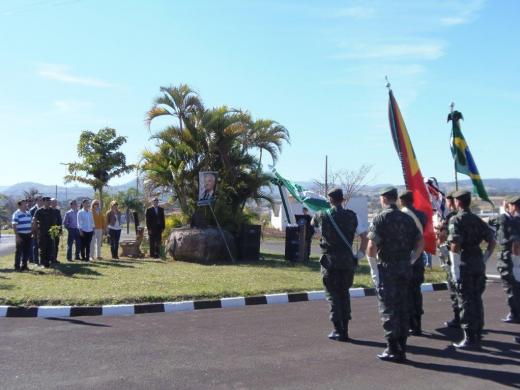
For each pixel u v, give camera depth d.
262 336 7.69
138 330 7.97
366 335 7.84
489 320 9.02
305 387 5.55
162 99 19.05
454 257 7.06
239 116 19.45
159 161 19.31
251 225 17.84
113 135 26.75
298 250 17.39
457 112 11.24
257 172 20.31
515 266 7.96
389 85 10.96
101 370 6.02
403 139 10.71
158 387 5.49
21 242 13.66
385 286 6.57
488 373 6.09
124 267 14.57
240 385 5.58
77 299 9.45
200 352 6.79
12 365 6.17
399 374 6.02
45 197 14.62
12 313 8.88
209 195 17.06
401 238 6.57
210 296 10.23
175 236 16.86
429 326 8.61
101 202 26.88
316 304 10.36
